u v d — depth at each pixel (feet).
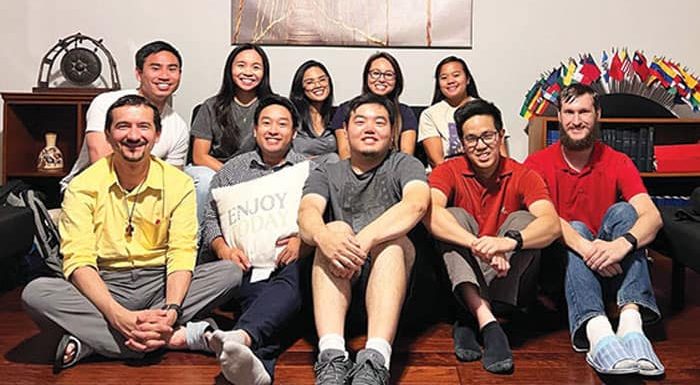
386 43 12.62
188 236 7.09
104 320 6.72
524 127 12.80
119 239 6.94
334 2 12.56
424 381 6.45
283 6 12.56
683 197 11.91
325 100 11.43
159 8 12.60
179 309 6.82
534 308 8.73
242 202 7.88
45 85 12.16
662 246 8.57
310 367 6.79
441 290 7.80
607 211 7.59
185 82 12.69
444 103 11.52
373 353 5.94
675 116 12.05
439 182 7.52
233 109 10.47
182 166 9.61
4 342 7.52
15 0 12.59
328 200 7.26
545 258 7.79
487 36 12.69
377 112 7.06
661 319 8.39
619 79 12.08
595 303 6.87
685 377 6.49
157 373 6.58
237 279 7.18
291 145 8.82
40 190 12.26
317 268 6.50
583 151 7.98
